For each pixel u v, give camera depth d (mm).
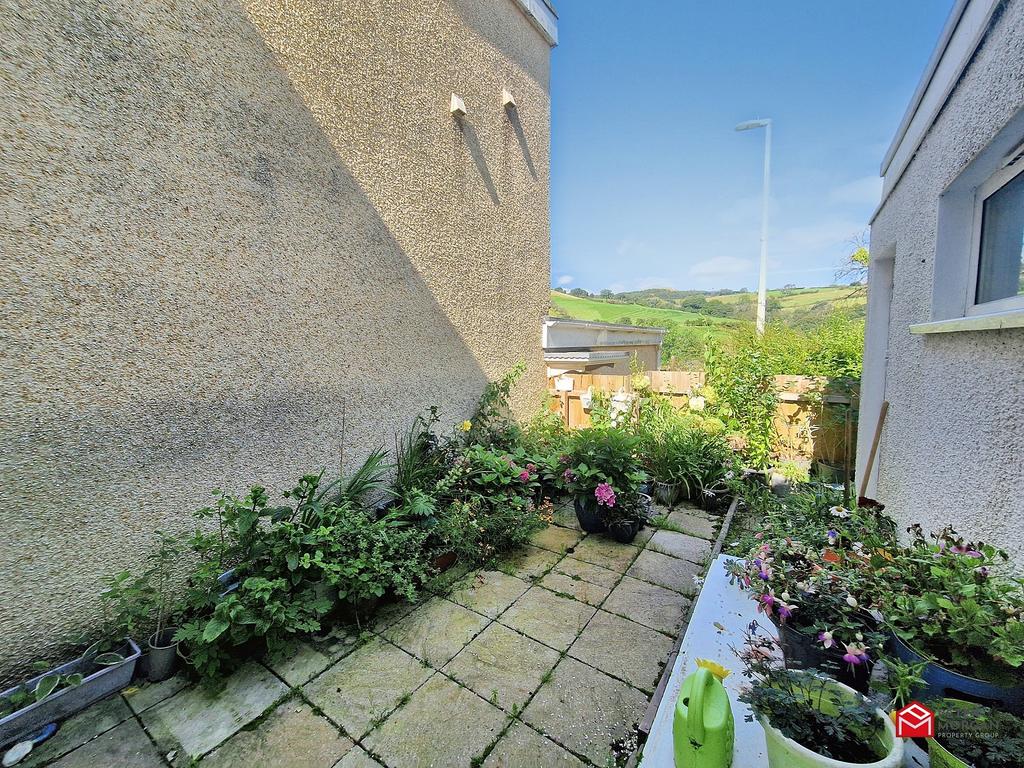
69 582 1915
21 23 1716
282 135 2689
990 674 1208
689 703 1292
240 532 2158
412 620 2426
